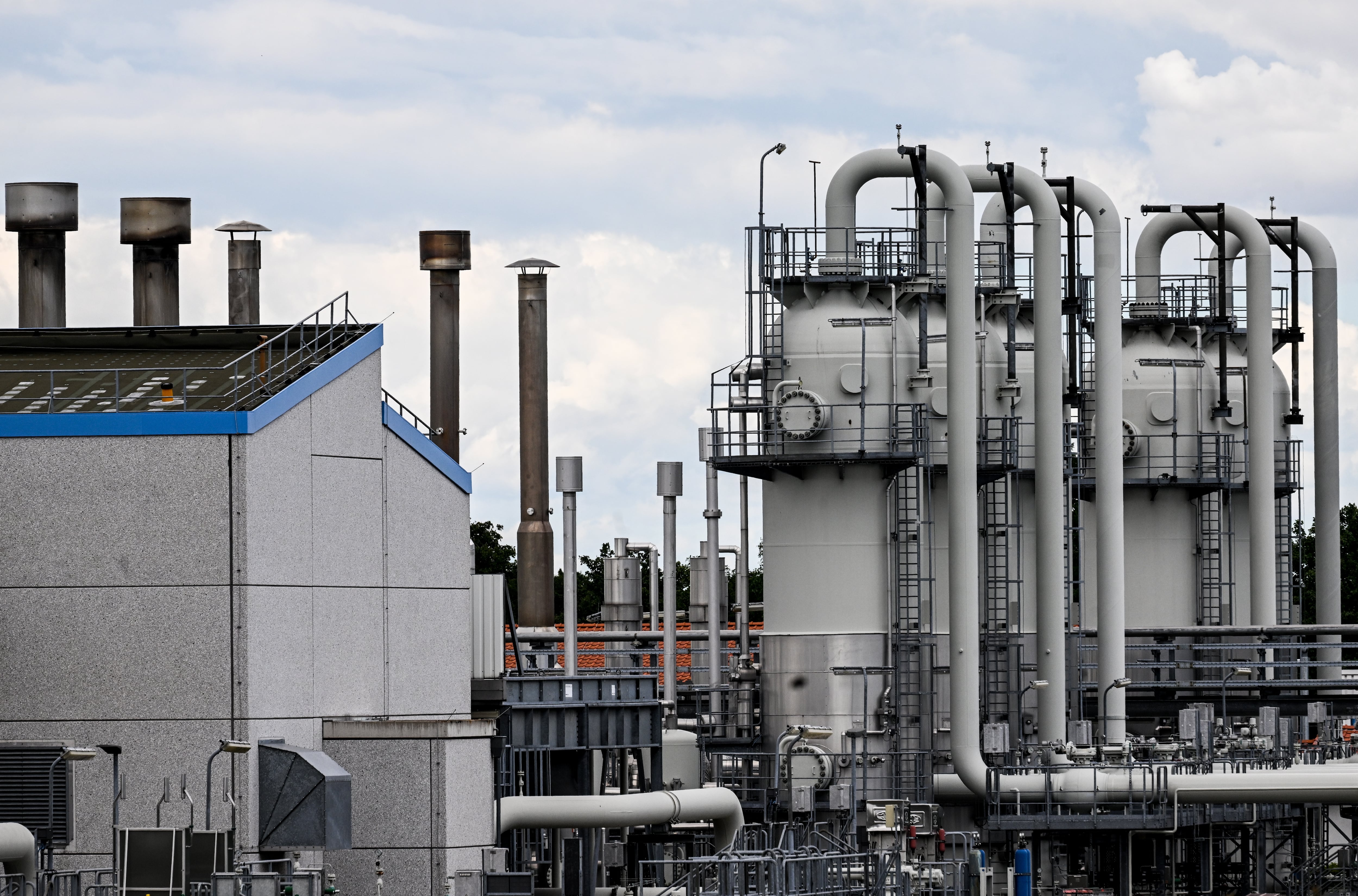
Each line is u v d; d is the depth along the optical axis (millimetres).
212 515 63000
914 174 92188
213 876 55625
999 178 95875
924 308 95375
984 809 92375
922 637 95375
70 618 63594
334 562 67188
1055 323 93125
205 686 62781
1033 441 101688
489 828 67125
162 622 63156
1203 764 88750
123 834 58406
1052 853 96062
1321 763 95750
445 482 72688
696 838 89562
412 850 65375
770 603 96875
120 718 63156
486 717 74000
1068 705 100375
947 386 91625
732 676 102688
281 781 62469
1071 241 101000
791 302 97250
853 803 82875
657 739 79688
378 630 69188
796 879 67250
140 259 91688
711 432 96438
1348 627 101500
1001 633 99625
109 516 63562
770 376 96938
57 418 63875
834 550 95562
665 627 96875
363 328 71188
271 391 68000
